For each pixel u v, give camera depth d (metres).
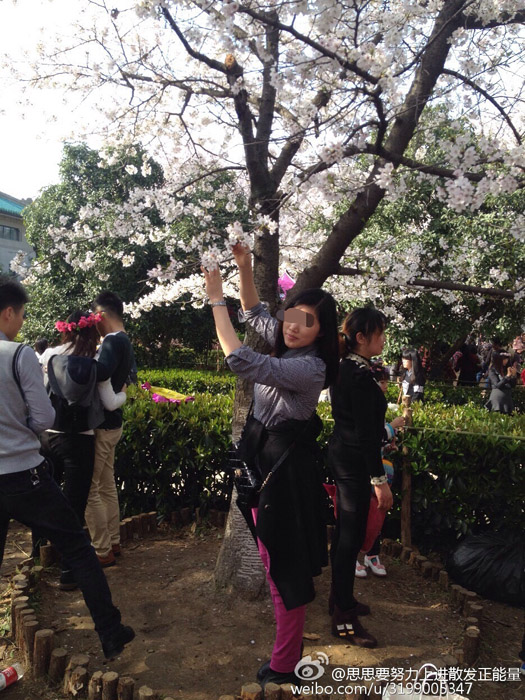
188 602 3.16
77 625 2.95
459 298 8.59
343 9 2.71
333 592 2.99
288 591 2.26
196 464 4.47
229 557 3.21
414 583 3.60
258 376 2.18
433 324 10.30
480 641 2.89
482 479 3.93
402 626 3.04
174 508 4.57
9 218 28.42
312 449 2.44
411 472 3.98
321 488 2.46
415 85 2.99
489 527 4.07
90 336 3.45
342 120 2.98
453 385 11.55
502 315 10.20
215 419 4.54
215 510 4.48
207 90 3.52
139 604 3.14
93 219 5.22
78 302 14.19
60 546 2.55
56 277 14.76
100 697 2.34
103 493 3.71
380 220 9.49
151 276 3.71
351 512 2.88
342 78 2.71
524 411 11.45
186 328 15.15
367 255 4.65
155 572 3.56
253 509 2.43
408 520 4.01
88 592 2.54
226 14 2.33
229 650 2.72
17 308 2.59
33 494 2.46
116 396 3.42
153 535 4.25
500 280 4.96
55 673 2.53
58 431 3.29
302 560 2.28
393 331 10.41
